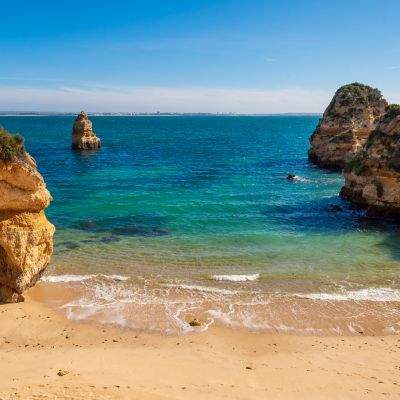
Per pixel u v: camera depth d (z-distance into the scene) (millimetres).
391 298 19047
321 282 20656
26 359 13398
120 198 38906
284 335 16016
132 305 17922
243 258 23719
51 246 18922
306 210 35469
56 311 17266
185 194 41344
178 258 23516
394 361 14133
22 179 16672
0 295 17812
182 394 10875
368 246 26219
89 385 10992
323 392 11680
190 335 15812
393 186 32406
